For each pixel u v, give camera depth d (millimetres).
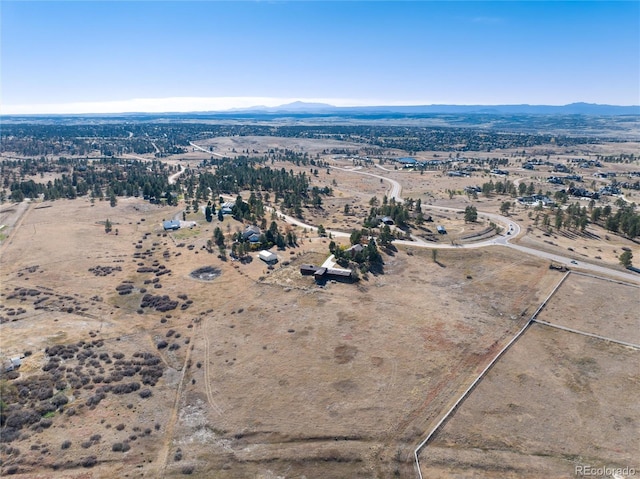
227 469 63125
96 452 65250
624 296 116812
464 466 63094
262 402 76438
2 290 120812
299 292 120250
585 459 64188
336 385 80625
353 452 65500
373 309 110500
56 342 94688
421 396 77500
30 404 74812
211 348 93938
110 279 130500
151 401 77125
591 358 89562
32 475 61188
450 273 134250
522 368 86062
